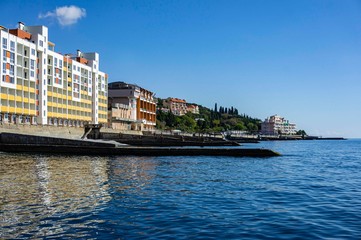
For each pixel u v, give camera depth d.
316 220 15.89
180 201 20.16
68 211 17.41
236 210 17.88
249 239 13.09
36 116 91.69
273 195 22.53
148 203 19.50
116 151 59.72
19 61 84.38
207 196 21.92
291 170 40.34
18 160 46.91
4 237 13.41
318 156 71.69
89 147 59.66
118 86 154.00
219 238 13.20
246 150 60.28
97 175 32.19
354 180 31.47
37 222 15.38
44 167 38.59
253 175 34.19
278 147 126.06
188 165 44.25
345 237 13.34
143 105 164.50
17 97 83.00
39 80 92.00
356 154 81.44
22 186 25.02
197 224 15.10
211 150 60.47
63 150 59.81
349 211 17.80
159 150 60.25
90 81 122.56
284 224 15.16
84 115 118.88
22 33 87.62
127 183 27.38
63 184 26.22
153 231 14.06
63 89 105.06
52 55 97.19
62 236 13.49
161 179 30.20
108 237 13.34
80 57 120.56
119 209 17.91
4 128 64.25
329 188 26.06
